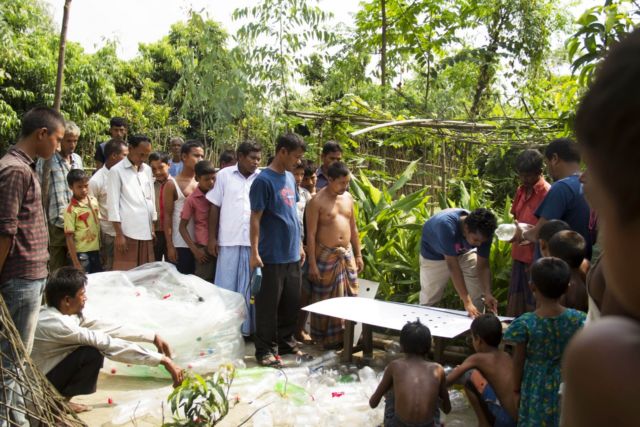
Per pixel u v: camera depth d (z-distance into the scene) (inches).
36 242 123.8
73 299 137.9
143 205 218.1
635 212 16.1
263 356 187.0
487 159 337.1
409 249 240.7
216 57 311.3
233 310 187.2
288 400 154.4
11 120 460.1
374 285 212.4
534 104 289.6
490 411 128.0
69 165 230.2
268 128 315.9
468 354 190.2
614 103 16.1
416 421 118.5
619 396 17.0
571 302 127.3
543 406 112.3
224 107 312.3
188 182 237.1
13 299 120.4
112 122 259.4
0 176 116.0
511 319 166.1
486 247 174.7
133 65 665.0
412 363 124.4
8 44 471.2
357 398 156.0
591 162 17.0
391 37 404.8
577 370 18.4
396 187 260.7
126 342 137.6
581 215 147.6
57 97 165.2
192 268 229.0
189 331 172.4
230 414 144.1
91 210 217.3
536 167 173.3
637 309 17.7
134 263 217.2
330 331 205.0
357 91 373.1
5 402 104.1
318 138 295.9
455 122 275.7
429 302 193.3
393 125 271.1
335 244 203.3
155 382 171.5
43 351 134.2
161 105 641.0
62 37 165.2
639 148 15.7
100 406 152.1
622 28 144.0
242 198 210.2
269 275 186.9
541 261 114.0
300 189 223.9
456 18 400.5
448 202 259.1
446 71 451.2
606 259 17.4
